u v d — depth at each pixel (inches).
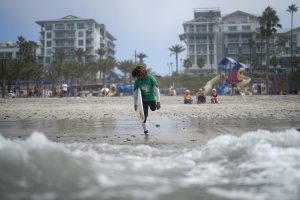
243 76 2017.7
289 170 142.6
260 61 4163.4
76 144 244.4
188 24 4842.5
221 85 2201.0
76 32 5032.0
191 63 4534.9
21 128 386.3
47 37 5093.5
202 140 278.1
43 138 158.1
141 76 330.6
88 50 4793.3
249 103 1013.8
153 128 377.7
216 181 135.5
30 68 2815.0
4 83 2452.0
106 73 3902.6
